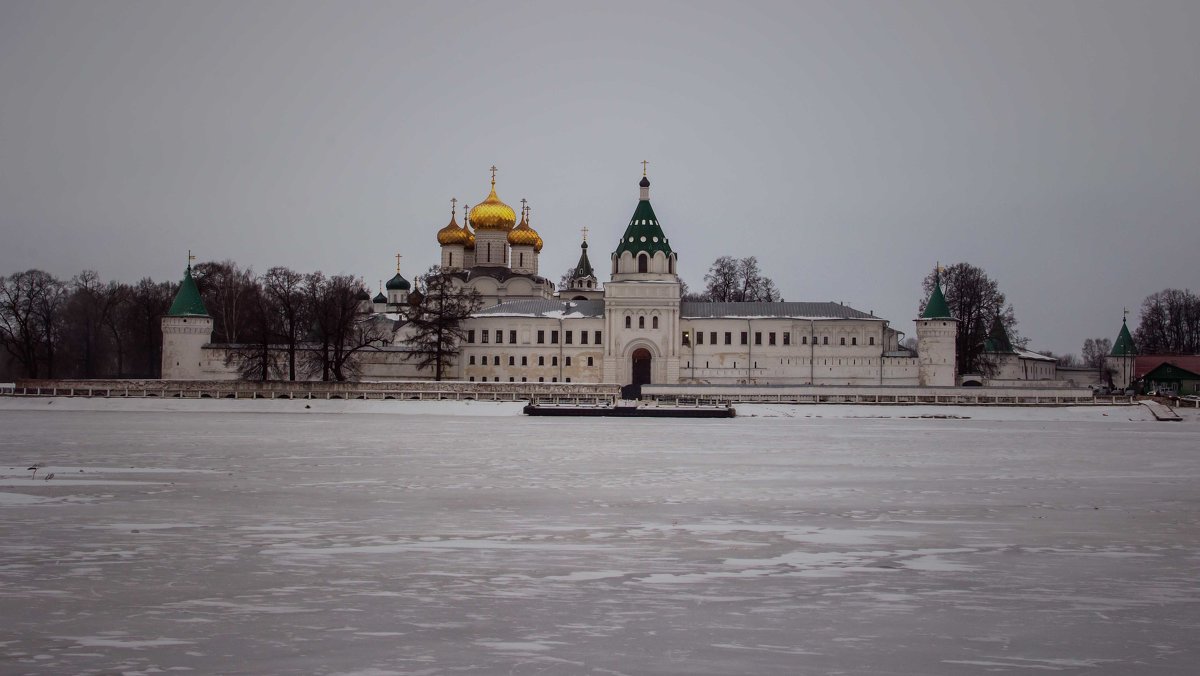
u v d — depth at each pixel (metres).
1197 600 34.25
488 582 36.41
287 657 27.98
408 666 27.33
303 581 36.50
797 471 73.19
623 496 58.97
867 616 32.12
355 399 167.38
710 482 66.00
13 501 55.34
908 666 27.47
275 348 190.38
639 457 83.75
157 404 164.50
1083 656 28.33
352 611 32.50
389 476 68.44
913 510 53.97
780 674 26.83
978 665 27.58
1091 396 176.75
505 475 69.50
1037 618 32.00
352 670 26.97
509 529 47.28
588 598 34.22
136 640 29.44
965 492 61.66
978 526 48.72
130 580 36.50
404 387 172.00
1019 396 177.88
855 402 176.12
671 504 55.72
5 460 77.19
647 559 40.47
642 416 157.62
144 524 48.09
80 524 48.00
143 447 89.88
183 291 193.25
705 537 45.34
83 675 26.45
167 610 32.56
